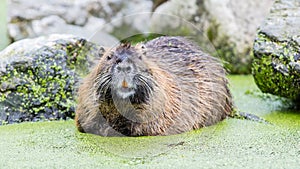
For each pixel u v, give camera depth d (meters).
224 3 17.75
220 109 11.97
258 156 9.66
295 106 13.52
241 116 12.40
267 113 12.95
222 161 9.36
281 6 12.89
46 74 12.31
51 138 10.72
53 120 12.30
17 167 9.09
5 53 12.45
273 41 12.28
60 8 19.44
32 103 12.25
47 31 19.08
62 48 12.49
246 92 14.91
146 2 20.48
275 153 9.84
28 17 19.19
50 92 12.32
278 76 12.23
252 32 17.53
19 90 12.18
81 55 12.42
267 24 12.55
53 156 9.66
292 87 12.21
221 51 17.61
